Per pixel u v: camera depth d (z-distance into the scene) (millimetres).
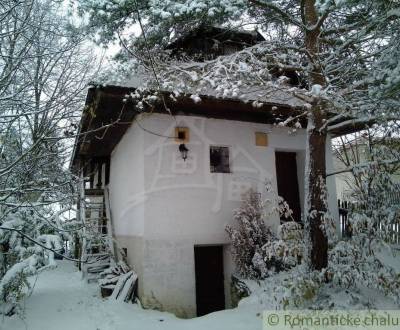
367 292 5438
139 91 6254
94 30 5266
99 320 5652
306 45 6023
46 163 6207
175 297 6855
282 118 8250
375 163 5855
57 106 5789
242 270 6969
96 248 9594
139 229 7117
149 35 5895
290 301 5094
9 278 5004
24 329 5145
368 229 5445
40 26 5934
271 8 5977
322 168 6016
